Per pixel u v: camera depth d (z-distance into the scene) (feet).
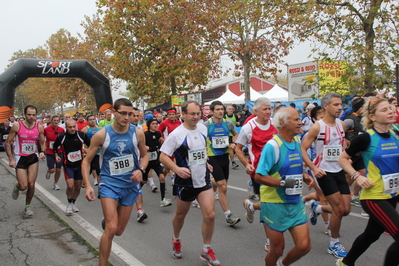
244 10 52.31
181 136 14.05
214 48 58.75
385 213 11.03
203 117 46.78
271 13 49.96
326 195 14.62
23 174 21.91
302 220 11.14
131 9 71.36
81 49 114.93
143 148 13.78
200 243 16.76
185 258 15.03
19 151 22.20
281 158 11.20
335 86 46.50
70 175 22.24
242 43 56.08
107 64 111.75
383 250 14.92
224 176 20.16
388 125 11.64
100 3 74.28
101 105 52.90
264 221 11.59
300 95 68.23
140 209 20.66
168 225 19.86
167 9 64.08
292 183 10.84
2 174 39.70
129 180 13.32
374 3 43.29
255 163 16.65
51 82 141.28
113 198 12.82
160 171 24.32
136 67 76.28
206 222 13.73
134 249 16.26
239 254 15.26
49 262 14.78
